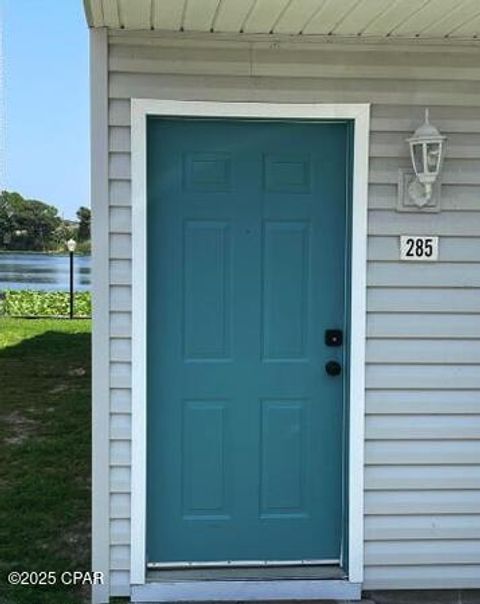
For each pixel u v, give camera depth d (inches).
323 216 132.9
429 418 134.5
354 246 131.1
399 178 131.2
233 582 131.8
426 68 130.6
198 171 130.9
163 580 131.6
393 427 134.0
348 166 132.0
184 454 134.2
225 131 131.0
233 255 132.3
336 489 136.3
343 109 129.5
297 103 128.7
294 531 136.4
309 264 133.3
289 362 134.3
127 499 130.7
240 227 132.1
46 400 299.4
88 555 150.2
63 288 659.4
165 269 131.6
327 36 127.0
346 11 114.6
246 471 135.2
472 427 135.1
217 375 133.6
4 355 401.4
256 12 115.1
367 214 131.3
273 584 132.2
